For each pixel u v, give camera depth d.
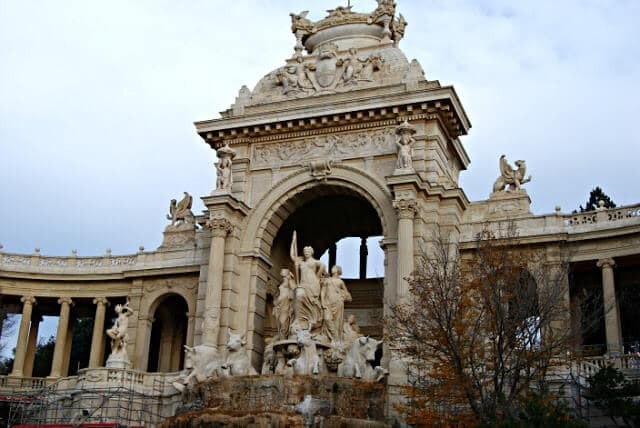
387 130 38.81
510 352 26.28
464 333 27.56
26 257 49.16
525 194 39.44
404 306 31.34
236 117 40.94
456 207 37.41
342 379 31.58
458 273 30.31
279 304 37.28
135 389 37.12
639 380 29.03
